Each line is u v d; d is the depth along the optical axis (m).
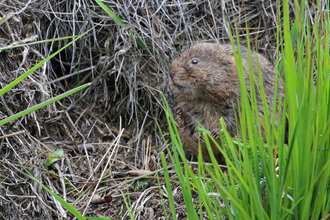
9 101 4.42
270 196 2.49
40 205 4.04
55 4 5.22
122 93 5.66
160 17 5.64
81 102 5.54
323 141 2.42
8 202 3.94
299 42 2.39
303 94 2.30
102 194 4.40
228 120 4.47
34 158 4.24
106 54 5.46
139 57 5.47
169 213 3.90
